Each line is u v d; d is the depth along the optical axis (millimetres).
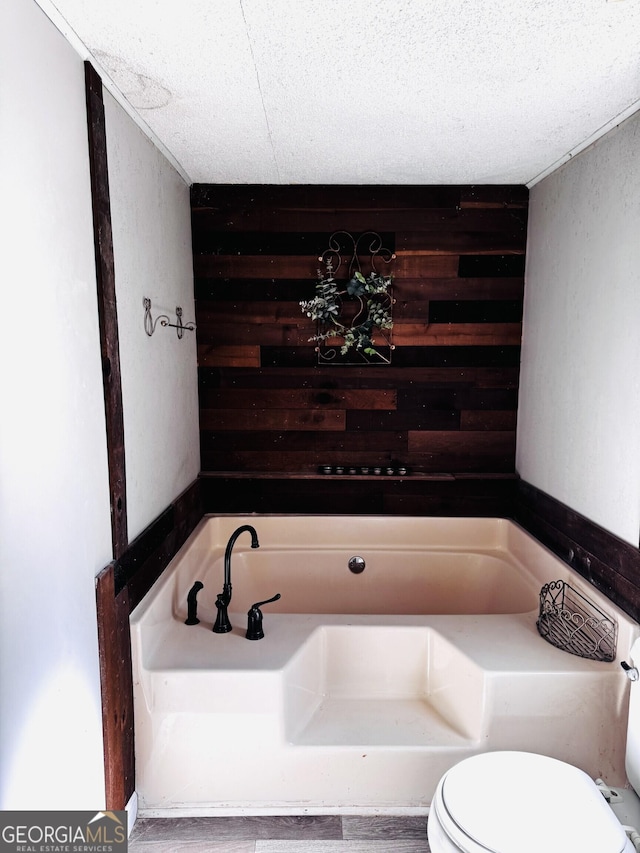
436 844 1229
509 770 1359
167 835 1670
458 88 1636
